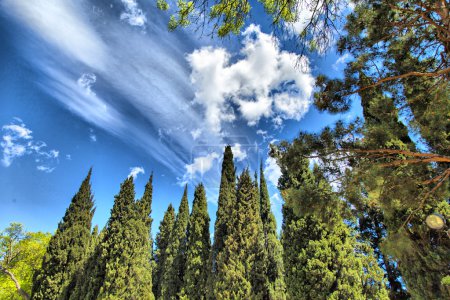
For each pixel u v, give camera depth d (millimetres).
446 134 4660
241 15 3928
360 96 5645
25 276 19875
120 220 14469
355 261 8555
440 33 4531
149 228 17125
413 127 5168
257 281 12312
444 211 5594
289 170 5219
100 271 13250
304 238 9039
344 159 4840
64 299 15461
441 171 4590
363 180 4430
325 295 7965
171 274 18062
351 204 4949
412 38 5320
